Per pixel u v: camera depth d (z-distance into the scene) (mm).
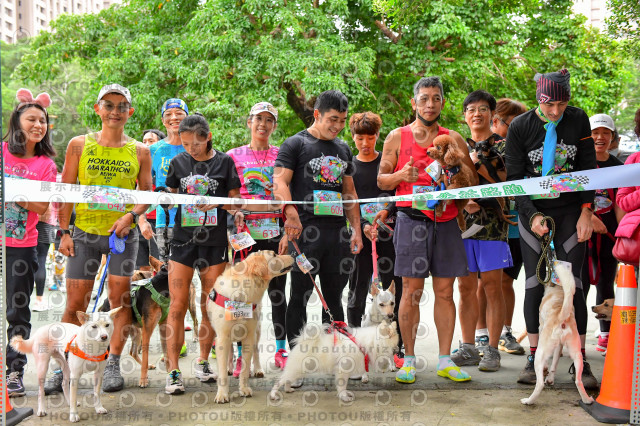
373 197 4441
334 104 3744
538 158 3604
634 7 5852
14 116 3521
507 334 4688
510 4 11188
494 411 3174
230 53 10250
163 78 10828
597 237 4469
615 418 2965
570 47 11102
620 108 10594
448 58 10656
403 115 11469
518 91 11430
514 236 4477
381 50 11133
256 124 4211
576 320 3564
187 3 11906
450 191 3518
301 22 10461
